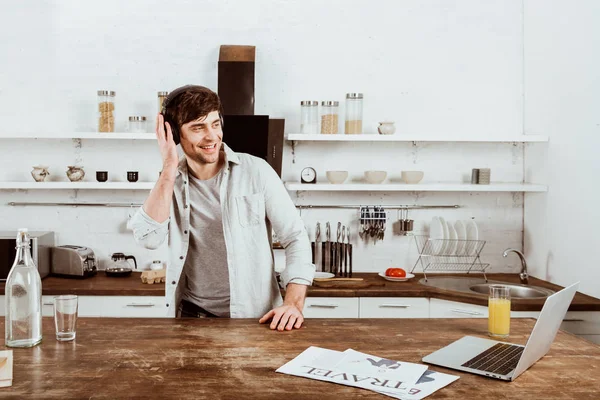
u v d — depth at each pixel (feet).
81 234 14.37
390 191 14.79
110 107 13.48
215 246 8.43
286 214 8.36
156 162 14.40
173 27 14.32
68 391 5.22
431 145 14.85
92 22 14.19
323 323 7.54
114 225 14.40
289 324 7.20
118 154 14.35
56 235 14.32
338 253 14.26
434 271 14.90
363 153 14.71
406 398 5.12
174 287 8.38
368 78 14.67
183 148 7.86
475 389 5.35
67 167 14.23
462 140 13.66
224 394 5.18
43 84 14.15
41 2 14.10
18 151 14.19
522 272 13.74
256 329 7.18
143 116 13.70
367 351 6.38
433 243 14.52
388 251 14.84
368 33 14.64
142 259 14.48
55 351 6.29
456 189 13.71
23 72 14.11
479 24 14.82
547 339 6.12
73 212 14.34
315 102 13.65
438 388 5.35
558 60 13.14
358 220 14.76
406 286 12.87
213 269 8.50
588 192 12.01
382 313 12.48
